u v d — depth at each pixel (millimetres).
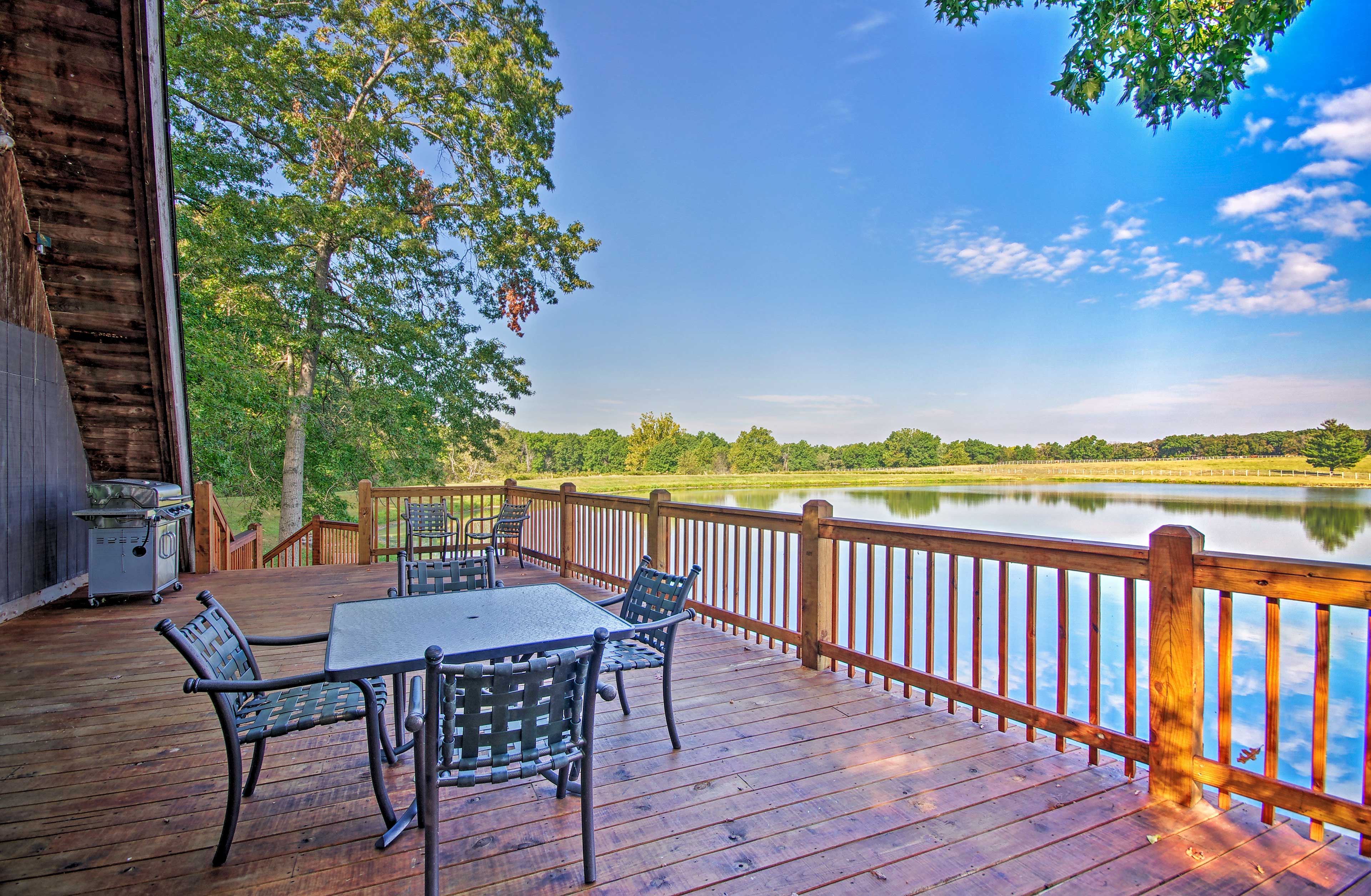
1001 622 2717
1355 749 10953
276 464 13086
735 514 4266
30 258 4910
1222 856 1841
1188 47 5598
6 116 4324
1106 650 13273
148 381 5676
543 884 1682
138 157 4656
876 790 2230
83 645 4027
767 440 41406
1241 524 20266
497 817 2033
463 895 1627
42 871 1704
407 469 14164
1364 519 19797
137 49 4293
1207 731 11555
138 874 1701
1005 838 1934
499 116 12648
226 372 10227
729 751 2541
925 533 3031
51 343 5262
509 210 13633
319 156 11555
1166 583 2168
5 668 3568
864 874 1745
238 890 1641
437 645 1908
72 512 5469
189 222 9781
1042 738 2703
